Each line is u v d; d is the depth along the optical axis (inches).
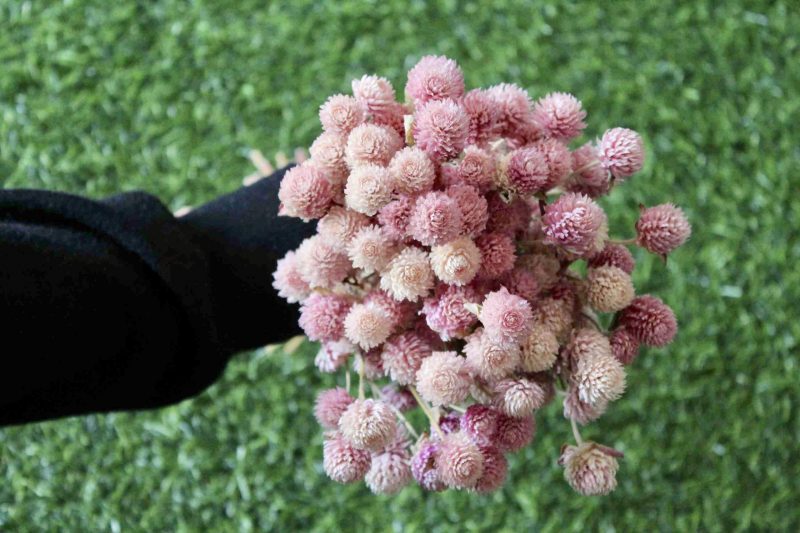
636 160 26.2
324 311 26.6
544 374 26.8
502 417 26.4
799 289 52.3
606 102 54.7
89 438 52.2
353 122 26.0
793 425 51.5
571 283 27.0
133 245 27.5
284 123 55.4
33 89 56.4
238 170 54.9
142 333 27.2
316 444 51.9
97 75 56.6
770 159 53.8
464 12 56.5
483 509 51.1
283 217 31.2
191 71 56.4
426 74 26.0
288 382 52.5
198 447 52.0
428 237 25.2
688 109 54.7
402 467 26.7
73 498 51.8
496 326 25.0
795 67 55.0
